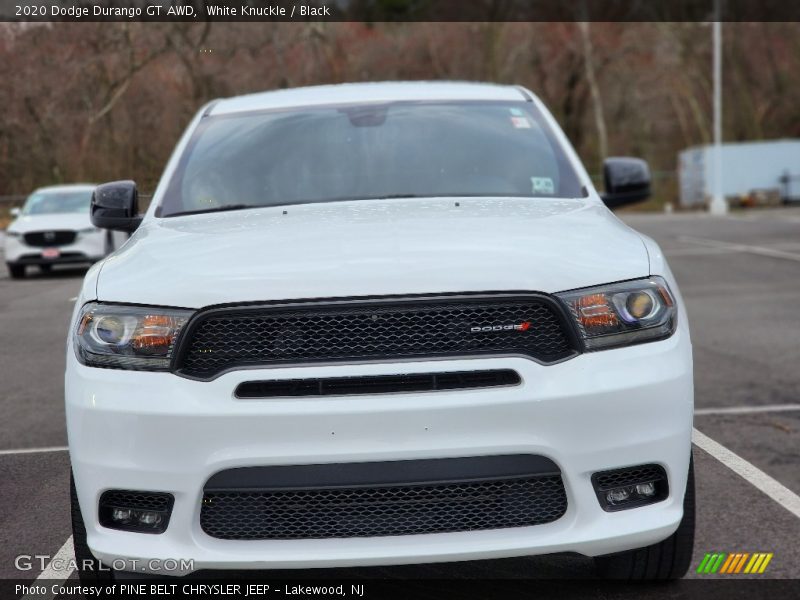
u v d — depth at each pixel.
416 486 2.89
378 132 4.43
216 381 2.90
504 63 46.31
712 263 14.34
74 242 11.41
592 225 3.50
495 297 2.94
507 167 4.25
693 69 49.09
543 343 2.97
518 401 2.88
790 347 7.79
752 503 4.24
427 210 3.77
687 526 3.26
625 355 3.01
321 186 4.14
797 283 11.69
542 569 3.62
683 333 3.16
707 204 38.47
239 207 4.06
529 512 2.98
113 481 2.96
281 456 2.86
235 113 4.70
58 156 8.71
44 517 4.30
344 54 36.00
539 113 4.70
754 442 5.18
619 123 51.34
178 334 2.95
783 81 48.84
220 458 2.87
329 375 2.87
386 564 2.94
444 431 2.87
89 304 3.11
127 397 2.94
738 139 49.72
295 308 2.91
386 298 2.92
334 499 2.93
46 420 5.89
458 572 3.62
